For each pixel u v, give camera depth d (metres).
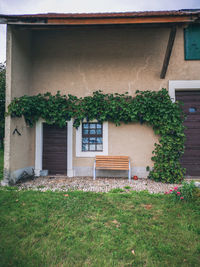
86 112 5.82
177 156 5.45
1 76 10.53
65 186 4.64
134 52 6.05
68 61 6.20
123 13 5.64
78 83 6.12
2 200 3.44
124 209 3.12
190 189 3.53
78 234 2.34
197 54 5.86
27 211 2.96
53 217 2.76
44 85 6.18
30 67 6.18
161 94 5.64
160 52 5.99
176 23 4.59
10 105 4.86
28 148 5.84
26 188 4.43
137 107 5.62
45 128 6.23
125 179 5.55
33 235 2.30
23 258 1.89
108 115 5.85
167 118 5.54
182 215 2.87
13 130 5.01
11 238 2.24
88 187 4.56
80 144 5.95
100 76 6.10
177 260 1.89
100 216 2.84
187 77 5.85
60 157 6.16
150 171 5.64
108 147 5.89
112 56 6.11
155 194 3.92
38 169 5.96
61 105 5.87
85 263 1.83
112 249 2.06
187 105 5.99
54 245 2.12
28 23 4.75
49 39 6.27
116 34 6.13
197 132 5.91
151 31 6.03
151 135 5.81
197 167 5.85
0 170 6.48
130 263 1.84
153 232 2.40
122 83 6.02
